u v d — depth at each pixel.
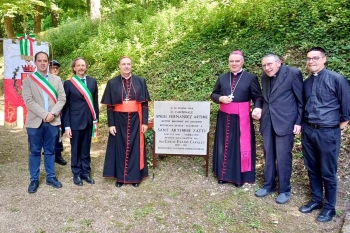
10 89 5.86
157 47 9.70
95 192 4.28
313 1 7.59
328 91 3.44
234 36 8.31
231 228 3.46
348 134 4.80
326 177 3.55
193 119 4.62
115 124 4.41
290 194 4.08
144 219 3.62
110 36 11.62
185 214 3.73
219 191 4.29
